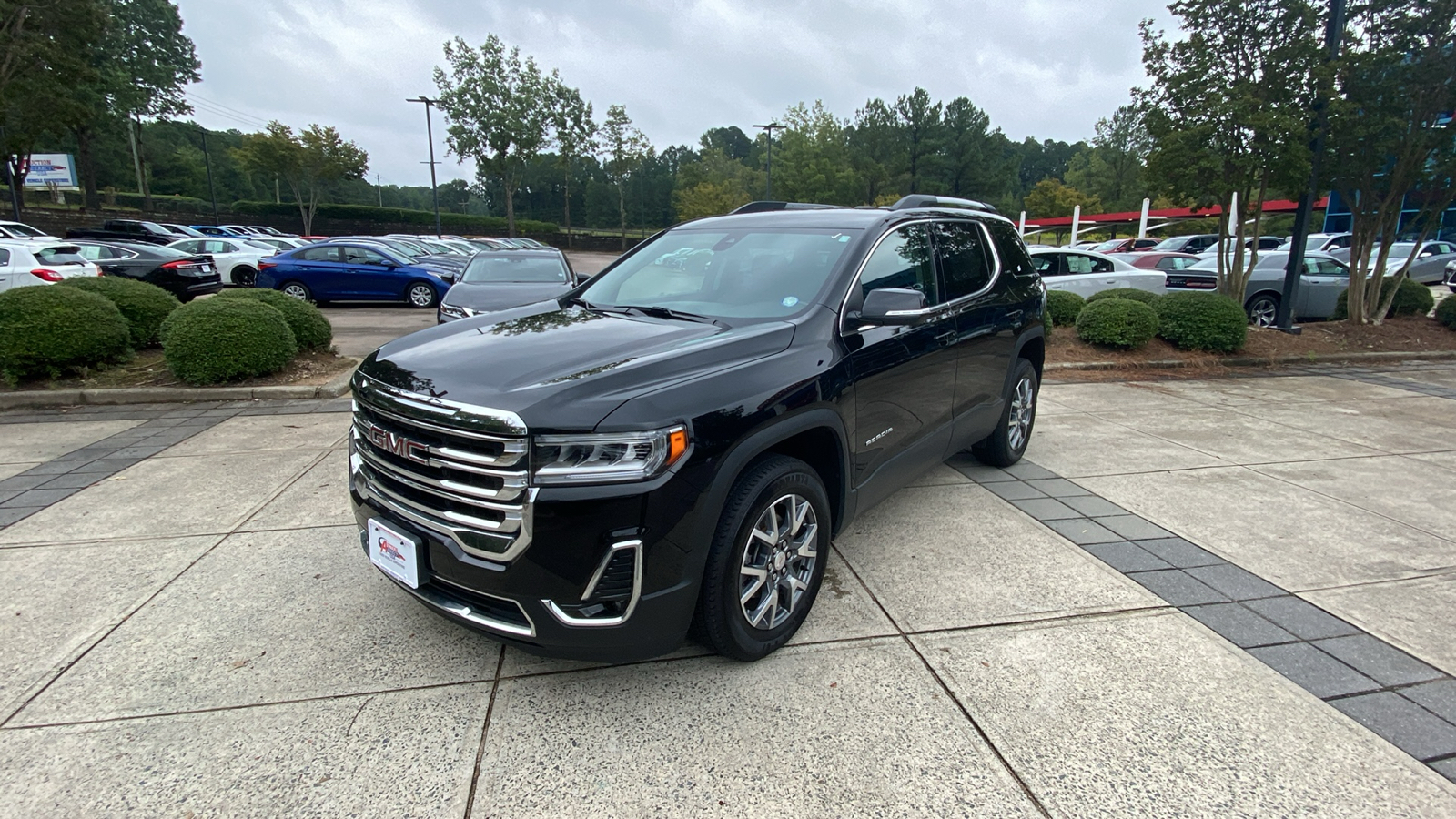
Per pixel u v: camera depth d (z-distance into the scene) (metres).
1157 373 9.23
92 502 4.38
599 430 2.25
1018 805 2.16
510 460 2.24
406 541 2.49
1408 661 2.92
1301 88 9.94
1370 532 4.18
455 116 44.72
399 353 2.85
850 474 3.17
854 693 2.66
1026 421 5.30
